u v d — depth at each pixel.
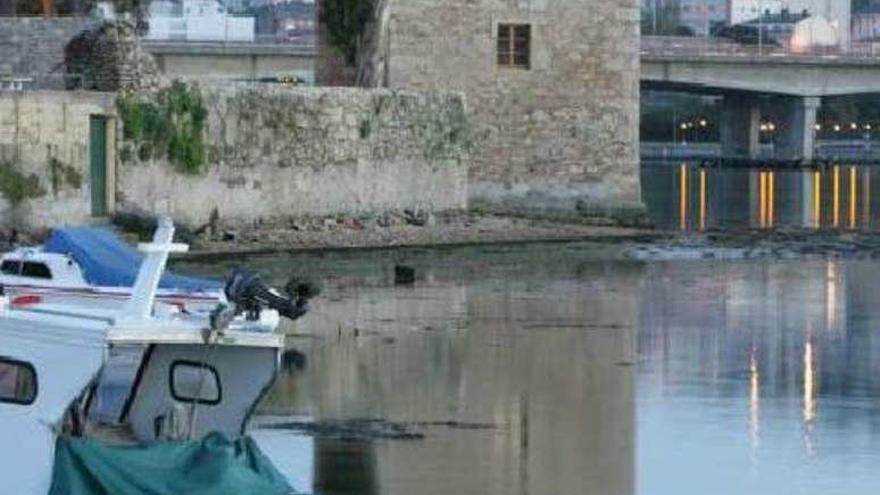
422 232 74.88
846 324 54.75
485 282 62.59
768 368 46.97
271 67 120.38
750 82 150.88
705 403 42.44
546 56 81.25
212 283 45.25
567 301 58.38
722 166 167.62
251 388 31.33
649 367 46.66
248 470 30.88
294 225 71.81
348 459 36.53
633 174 82.38
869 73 153.88
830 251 77.00
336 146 73.75
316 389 42.69
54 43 67.75
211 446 30.62
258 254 66.69
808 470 36.53
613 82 82.00
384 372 44.88
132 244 57.44
